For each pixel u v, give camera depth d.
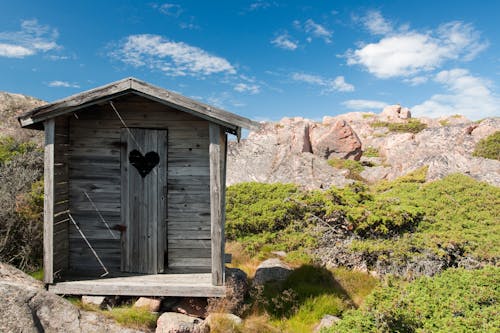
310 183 16.06
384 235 8.87
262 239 9.28
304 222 9.85
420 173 16.12
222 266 5.23
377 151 29.89
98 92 5.06
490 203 10.80
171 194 5.81
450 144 22.97
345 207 9.29
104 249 5.87
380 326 3.95
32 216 6.80
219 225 5.16
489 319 4.06
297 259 8.14
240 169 18.33
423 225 9.38
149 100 5.83
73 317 4.18
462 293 4.74
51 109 5.06
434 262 7.39
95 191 5.88
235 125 5.10
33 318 3.89
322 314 5.75
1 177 8.11
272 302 5.94
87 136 5.88
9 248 6.45
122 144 5.84
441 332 3.79
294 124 23.94
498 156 19.84
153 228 5.79
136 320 4.68
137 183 5.82
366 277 7.37
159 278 5.53
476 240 8.25
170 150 5.82
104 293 5.19
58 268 5.54
